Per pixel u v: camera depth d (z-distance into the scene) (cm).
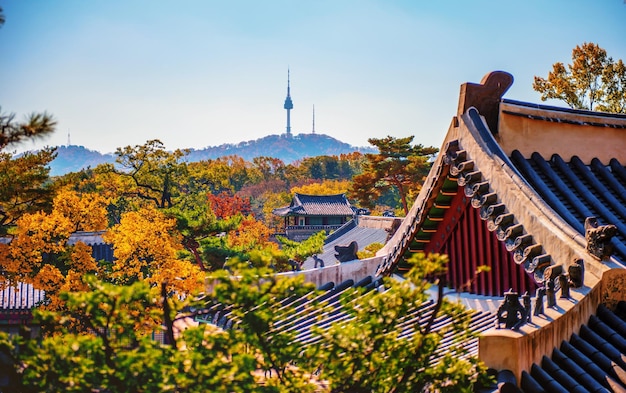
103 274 3650
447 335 1310
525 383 989
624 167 1623
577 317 1088
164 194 7112
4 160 3119
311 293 934
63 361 870
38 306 3338
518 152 1483
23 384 923
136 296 884
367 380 964
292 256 3556
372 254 3981
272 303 945
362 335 919
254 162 18362
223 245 4444
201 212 4466
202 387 870
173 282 3425
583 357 1043
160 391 879
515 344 992
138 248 3466
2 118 871
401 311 937
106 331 902
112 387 883
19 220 3244
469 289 1483
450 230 1527
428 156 6850
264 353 954
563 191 1453
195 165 10906
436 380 986
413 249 1614
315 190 13525
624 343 1062
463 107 1437
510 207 1282
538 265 1195
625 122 1645
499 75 1452
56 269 3247
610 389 995
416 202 1562
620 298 1138
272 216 12825
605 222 1419
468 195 1351
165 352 870
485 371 993
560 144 1551
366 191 6850
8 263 3222
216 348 922
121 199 7781
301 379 962
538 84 4475
